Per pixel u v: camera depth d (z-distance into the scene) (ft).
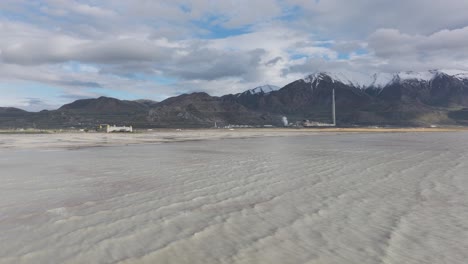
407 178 62.95
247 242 29.58
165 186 54.60
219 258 26.21
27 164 85.61
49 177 63.98
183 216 37.45
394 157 101.91
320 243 29.37
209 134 370.73
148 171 71.51
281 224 34.73
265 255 26.78
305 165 81.97
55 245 28.71
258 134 377.71
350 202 44.16
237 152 122.31
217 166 79.92
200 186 54.60
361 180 60.64
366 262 25.50
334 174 67.51
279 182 58.34
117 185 55.52
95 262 25.39
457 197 46.96
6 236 30.94
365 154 112.68
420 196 47.67
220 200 45.03
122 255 26.71
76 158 100.63
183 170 73.05
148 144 176.45
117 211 39.45
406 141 211.61
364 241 29.84
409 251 27.61
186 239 30.19
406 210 40.16
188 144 177.68
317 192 50.26
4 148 145.38
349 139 247.70
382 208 41.14
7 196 47.50
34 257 26.25
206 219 36.42
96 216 37.37
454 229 33.09
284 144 177.27
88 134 343.26
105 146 159.63
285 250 27.81
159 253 27.12
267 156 106.01
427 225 34.37
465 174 67.56
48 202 43.91
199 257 26.40
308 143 187.01
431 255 26.84
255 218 36.86
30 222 35.24
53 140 219.20
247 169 74.64
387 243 29.35
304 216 37.68
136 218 36.65
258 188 53.06
